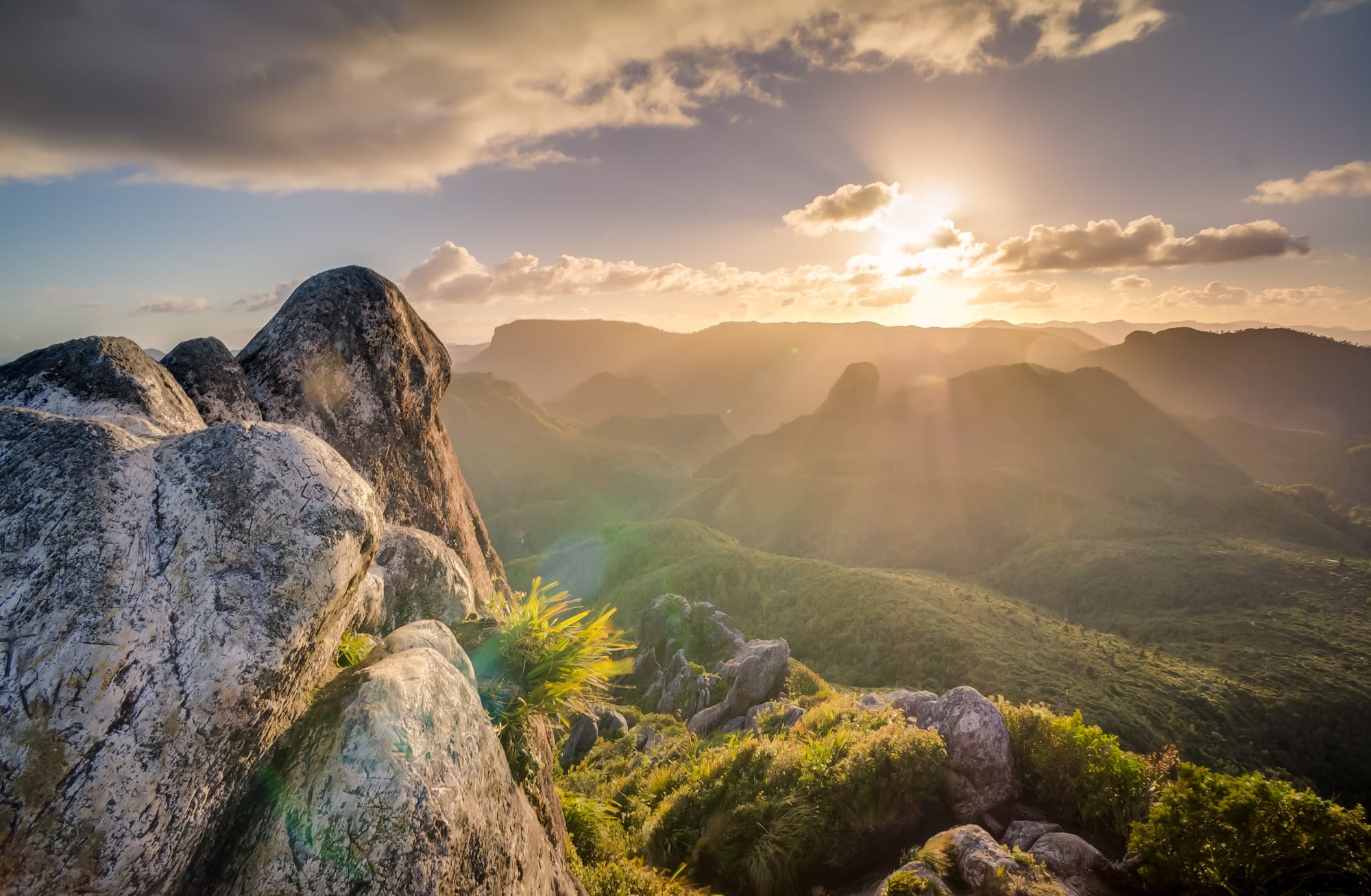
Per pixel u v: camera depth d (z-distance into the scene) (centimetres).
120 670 187
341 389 592
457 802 254
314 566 234
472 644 480
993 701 800
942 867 525
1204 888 480
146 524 209
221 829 214
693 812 759
